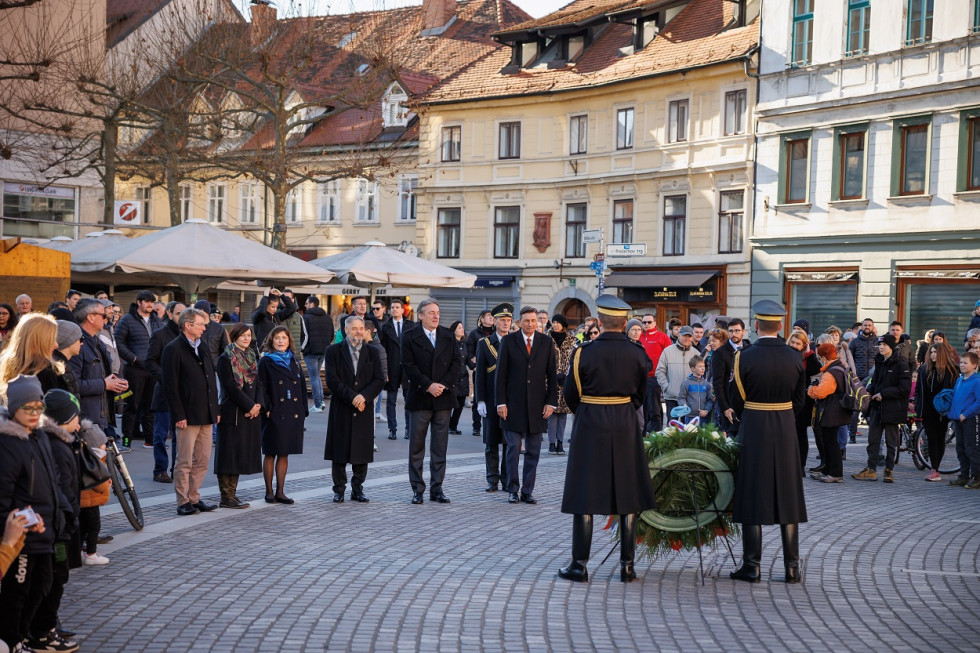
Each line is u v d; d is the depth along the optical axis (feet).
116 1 170.40
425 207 145.79
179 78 113.09
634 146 125.39
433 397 40.75
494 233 139.85
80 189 121.70
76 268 68.54
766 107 109.40
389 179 154.51
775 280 109.09
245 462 38.47
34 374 22.63
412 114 155.43
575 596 27.02
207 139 117.80
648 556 30.45
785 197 108.58
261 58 109.19
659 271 121.80
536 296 135.85
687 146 119.03
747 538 29.14
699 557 30.45
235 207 170.91
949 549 34.04
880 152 99.76
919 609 26.37
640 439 28.99
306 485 44.88
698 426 30.68
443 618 24.66
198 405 37.11
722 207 116.06
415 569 29.60
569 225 133.39
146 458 50.39
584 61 134.41
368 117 161.17
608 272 127.95
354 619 24.44
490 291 139.95
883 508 42.24
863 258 101.14
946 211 94.68
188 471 37.45
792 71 107.04
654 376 56.08
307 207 163.73
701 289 116.57
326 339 75.82
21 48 106.52
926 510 42.04
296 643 22.50
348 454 40.52
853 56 101.35
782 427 28.84
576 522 28.86
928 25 96.07
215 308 59.21
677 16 127.85
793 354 28.96
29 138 112.98
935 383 51.08
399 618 24.57
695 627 24.32
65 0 115.24
